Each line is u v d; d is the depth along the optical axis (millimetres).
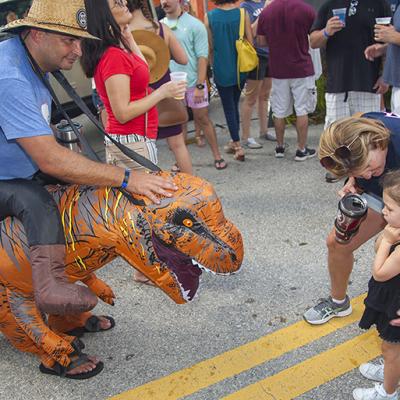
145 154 3328
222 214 2561
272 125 7082
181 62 4359
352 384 2785
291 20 5191
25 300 2764
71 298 2373
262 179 5484
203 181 2568
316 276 3709
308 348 3070
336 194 4934
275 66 5480
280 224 4473
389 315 2334
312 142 6387
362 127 2285
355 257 3852
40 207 2424
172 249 2479
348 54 4801
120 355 3160
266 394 2777
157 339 3268
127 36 3215
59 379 3025
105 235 2486
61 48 2330
